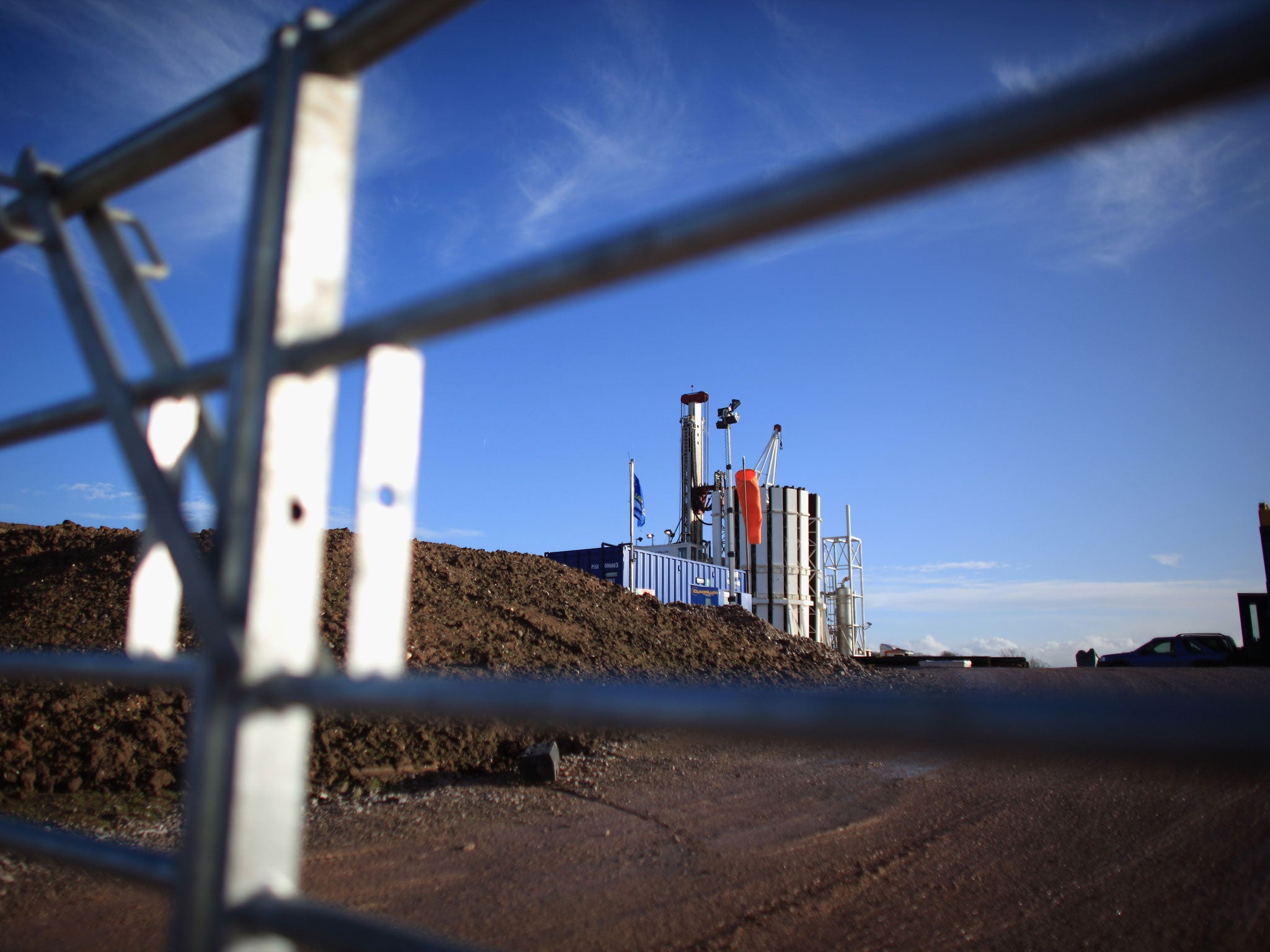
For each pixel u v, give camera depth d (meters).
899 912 3.40
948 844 4.47
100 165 1.35
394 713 0.85
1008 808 5.32
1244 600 19.61
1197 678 13.67
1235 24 0.46
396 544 0.92
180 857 0.92
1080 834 4.68
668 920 3.27
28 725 5.43
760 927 3.21
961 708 0.59
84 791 5.07
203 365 1.09
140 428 1.19
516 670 8.60
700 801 5.50
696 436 37.50
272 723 0.95
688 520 36.62
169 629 1.22
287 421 1.00
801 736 0.64
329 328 1.05
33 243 1.41
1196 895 3.65
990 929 3.23
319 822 4.87
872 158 0.62
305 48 1.07
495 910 3.37
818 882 3.79
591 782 6.06
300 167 1.04
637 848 4.34
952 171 0.59
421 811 5.15
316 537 1.01
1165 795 5.59
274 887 0.92
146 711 5.80
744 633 15.83
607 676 9.12
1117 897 3.62
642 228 0.75
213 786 0.91
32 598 8.45
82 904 3.23
